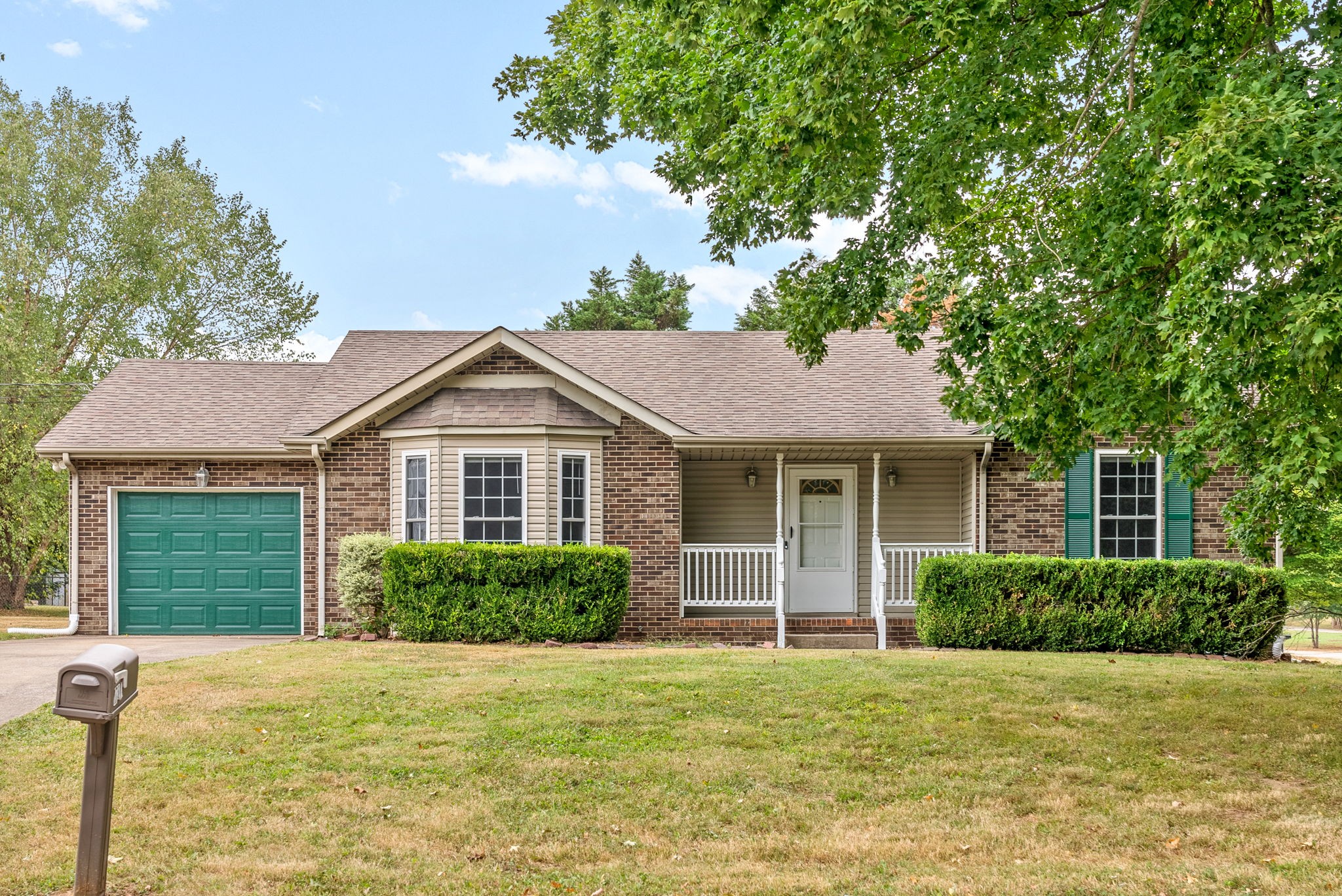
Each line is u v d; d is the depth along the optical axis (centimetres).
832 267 1014
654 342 1903
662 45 1261
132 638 1510
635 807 661
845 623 1552
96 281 2850
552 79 1694
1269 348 675
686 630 1527
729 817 646
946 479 1702
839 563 1705
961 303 884
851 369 1762
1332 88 673
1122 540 1559
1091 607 1326
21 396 2422
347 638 1418
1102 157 892
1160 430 858
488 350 1529
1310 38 806
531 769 730
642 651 1248
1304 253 621
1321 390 700
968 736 826
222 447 1577
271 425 1656
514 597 1345
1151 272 863
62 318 2800
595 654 1199
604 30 1421
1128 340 848
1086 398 874
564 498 1511
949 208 959
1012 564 1339
